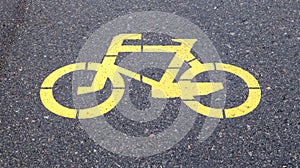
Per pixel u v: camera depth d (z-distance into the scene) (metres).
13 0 3.57
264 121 2.84
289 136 2.77
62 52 3.20
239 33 3.30
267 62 3.12
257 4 3.50
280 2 3.51
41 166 2.67
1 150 2.73
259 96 2.96
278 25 3.35
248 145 2.74
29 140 2.77
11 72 3.08
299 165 2.66
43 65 3.12
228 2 3.52
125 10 3.48
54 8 3.50
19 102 2.94
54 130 2.81
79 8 3.49
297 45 3.22
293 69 3.08
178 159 2.69
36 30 3.34
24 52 3.20
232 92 2.98
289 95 2.96
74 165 2.67
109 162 2.68
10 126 2.83
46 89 3.00
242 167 2.66
